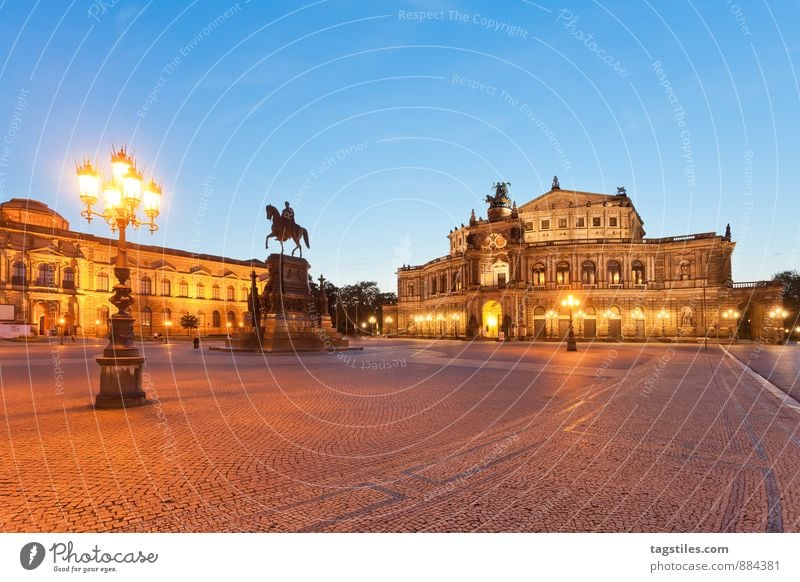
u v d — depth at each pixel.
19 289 80.44
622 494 7.17
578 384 19.45
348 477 7.87
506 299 80.50
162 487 7.30
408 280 109.38
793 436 10.55
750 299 73.69
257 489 7.29
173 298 104.69
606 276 78.44
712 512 6.53
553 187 90.75
